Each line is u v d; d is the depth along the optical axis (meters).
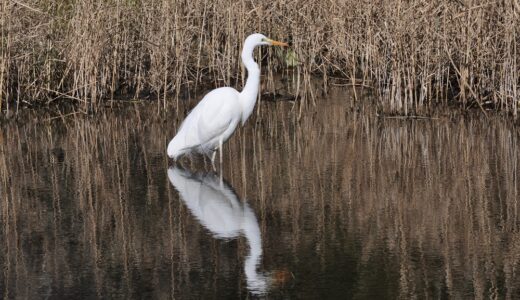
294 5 20.73
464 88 17.94
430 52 18.22
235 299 8.30
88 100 19.89
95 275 9.10
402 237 10.02
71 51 19.36
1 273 9.26
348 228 10.42
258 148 15.25
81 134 16.92
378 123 17.14
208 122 13.48
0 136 16.98
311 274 8.91
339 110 18.56
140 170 13.77
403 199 11.69
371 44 19.91
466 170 13.23
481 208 11.18
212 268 9.16
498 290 8.34
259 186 12.55
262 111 18.86
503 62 17.45
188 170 13.74
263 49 23.69
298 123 17.34
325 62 22.33
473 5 17.81
